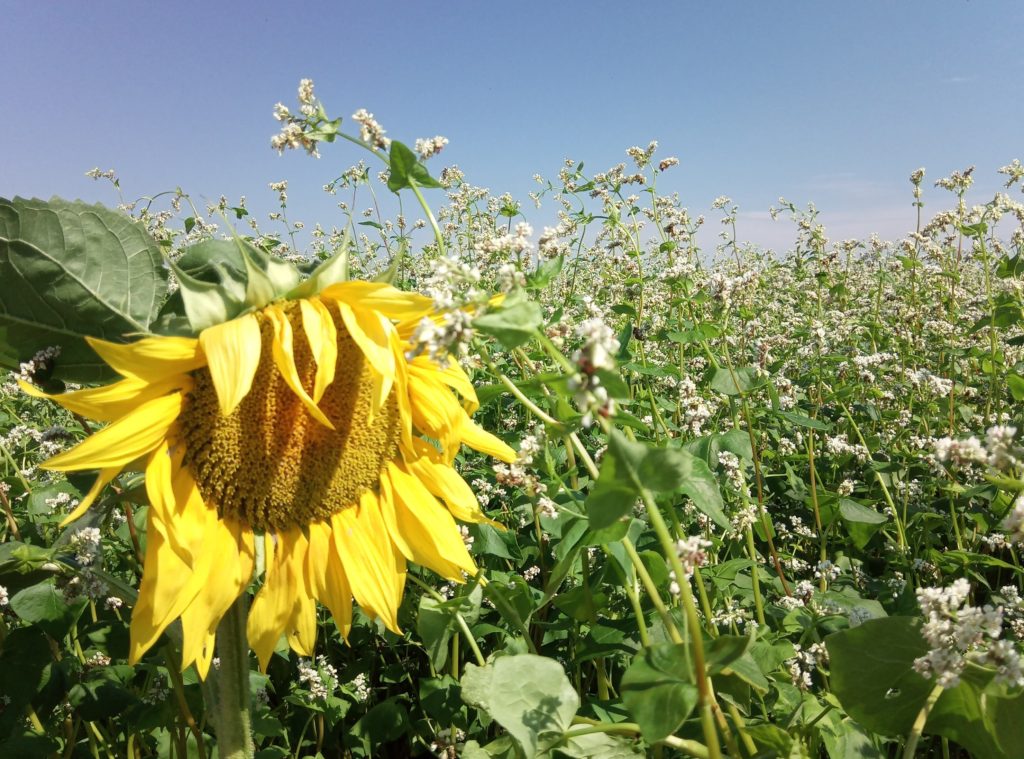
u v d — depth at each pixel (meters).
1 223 0.31
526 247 0.40
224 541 0.35
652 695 0.26
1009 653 0.26
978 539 0.61
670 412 0.79
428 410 0.41
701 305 0.75
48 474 0.65
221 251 0.35
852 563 0.62
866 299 1.53
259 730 0.46
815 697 0.36
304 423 0.37
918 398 0.89
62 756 0.46
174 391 0.34
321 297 0.36
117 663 0.49
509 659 0.33
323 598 0.38
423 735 0.51
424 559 0.41
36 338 0.34
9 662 0.40
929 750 0.42
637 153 0.90
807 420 0.61
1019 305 0.76
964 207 0.97
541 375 0.32
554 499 0.45
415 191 0.42
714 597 0.47
